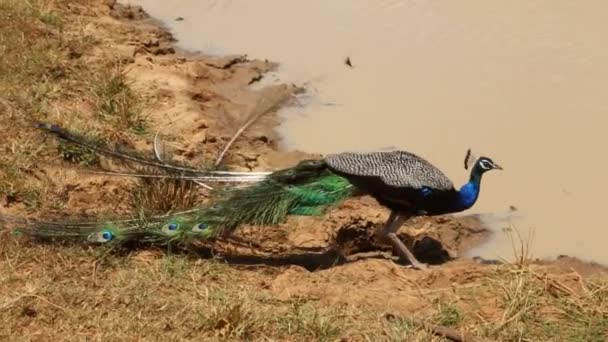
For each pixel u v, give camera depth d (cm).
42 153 1282
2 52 1541
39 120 1348
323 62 1695
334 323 995
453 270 1112
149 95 1538
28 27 1644
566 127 1483
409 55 1697
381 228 1172
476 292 1063
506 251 1234
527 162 1409
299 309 1009
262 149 1443
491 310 1034
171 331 970
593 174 1381
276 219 1109
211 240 1148
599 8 1788
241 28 1831
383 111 1548
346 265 1125
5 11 1672
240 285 1066
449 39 1730
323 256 1166
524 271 1084
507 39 1714
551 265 1169
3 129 1325
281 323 988
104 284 1046
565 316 1028
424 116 1528
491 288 1066
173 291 1043
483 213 1311
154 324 977
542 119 1504
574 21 1752
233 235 1174
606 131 1471
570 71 1616
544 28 1738
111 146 1228
